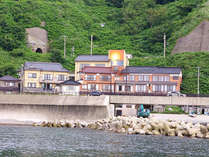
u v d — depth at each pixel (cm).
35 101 17350
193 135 12600
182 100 16888
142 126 13650
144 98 17188
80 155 9000
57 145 10431
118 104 18638
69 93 19038
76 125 15525
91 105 16488
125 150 9769
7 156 8819
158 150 9844
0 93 18862
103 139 11700
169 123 13325
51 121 15900
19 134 12694
